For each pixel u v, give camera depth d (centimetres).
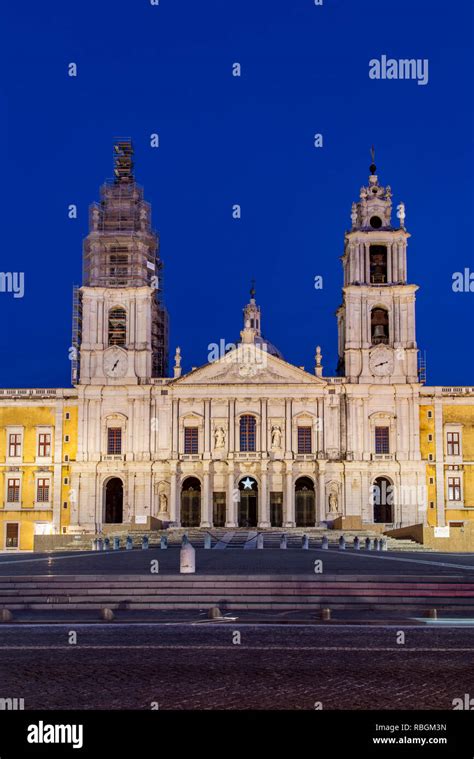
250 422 9462
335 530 8412
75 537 7325
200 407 9469
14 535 9431
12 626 2927
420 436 9438
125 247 9962
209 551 5812
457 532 6494
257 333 11488
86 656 2345
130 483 9338
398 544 6594
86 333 9612
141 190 10319
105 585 3612
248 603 3400
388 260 9688
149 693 1941
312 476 9344
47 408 9612
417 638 2639
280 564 4431
